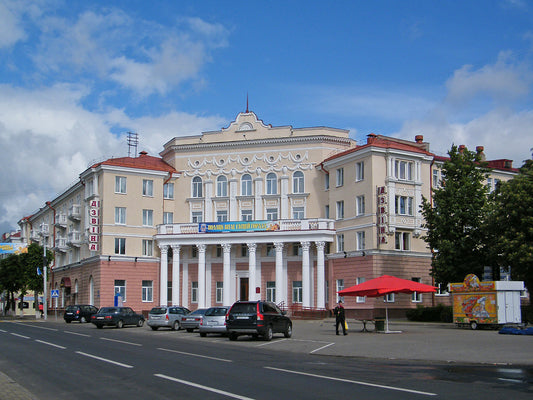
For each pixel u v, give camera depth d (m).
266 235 59.50
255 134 65.56
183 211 67.50
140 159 68.31
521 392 13.60
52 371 17.86
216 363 19.84
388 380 15.66
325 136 62.84
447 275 45.19
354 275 54.84
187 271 65.56
